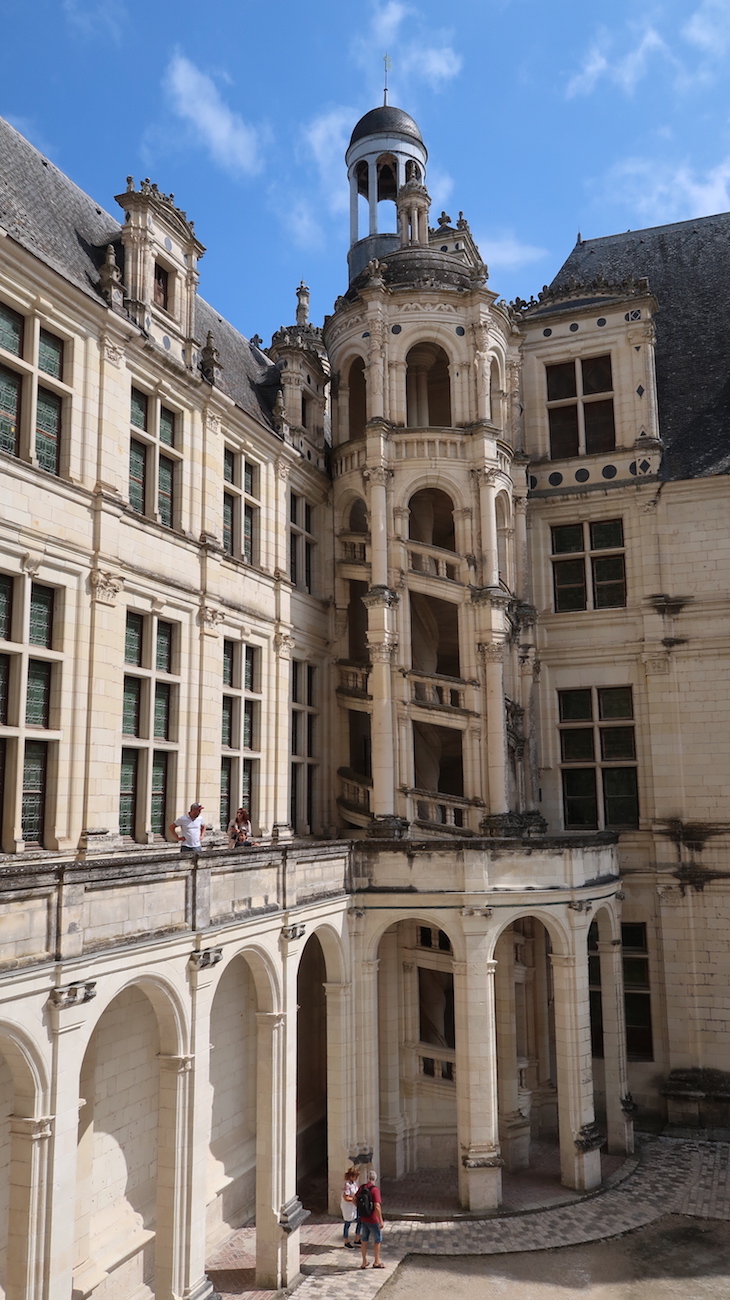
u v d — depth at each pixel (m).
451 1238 19.16
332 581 26.86
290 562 25.61
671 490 28.09
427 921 22.92
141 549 18.33
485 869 21.30
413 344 26.16
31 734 15.30
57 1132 11.66
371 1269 17.88
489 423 25.38
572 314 29.88
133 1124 17.19
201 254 21.42
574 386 30.06
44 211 18.27
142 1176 17.41
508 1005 23.58
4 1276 13.55
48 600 16.19
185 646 19.81
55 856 15.48
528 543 29.23
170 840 18.91
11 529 14.95
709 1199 20.97
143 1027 17.66
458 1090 20.86
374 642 24.27
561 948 22.00
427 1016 24.38
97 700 16.55
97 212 21.19
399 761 24.06
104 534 16.92
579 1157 21.38
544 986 25.70
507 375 28.44
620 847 27.42
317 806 25.69
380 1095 22.89
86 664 16.52
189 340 20.69
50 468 16.33
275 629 23.67
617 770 28.25
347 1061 20.94
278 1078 17.64
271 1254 17.11
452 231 32.59
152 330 19.45
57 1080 11.70
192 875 15.06
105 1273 15.28
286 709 23.78
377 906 21.55
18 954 11.26
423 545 25.11
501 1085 23.36
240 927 16.33
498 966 23.78
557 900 21.75
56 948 11.84
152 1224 17.17
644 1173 22.45
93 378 17.17
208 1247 18.81
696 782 26.83
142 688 18.48
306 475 26.02
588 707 28.70
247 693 22.42
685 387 29.91
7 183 17.55
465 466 25.41
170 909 14.46
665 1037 26.23
